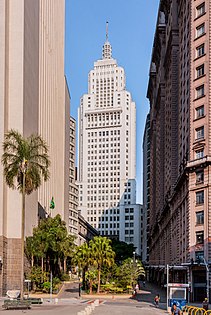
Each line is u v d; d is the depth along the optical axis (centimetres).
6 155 5953
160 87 16362
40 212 11500
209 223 7838
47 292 8819
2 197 7906
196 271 8044
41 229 9719
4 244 8044
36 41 10425
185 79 9875
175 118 12425
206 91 8325
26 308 5662
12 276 8250
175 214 10794
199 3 8750
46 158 6072
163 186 15725
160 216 14650
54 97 14362
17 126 8556
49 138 13188
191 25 8825
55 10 14712
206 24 8531
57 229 9631
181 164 9844
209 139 8138
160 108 16712
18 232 8344
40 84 11756
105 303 7244
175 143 12306
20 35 8750
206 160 7969
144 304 7269
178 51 12569
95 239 9025
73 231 19000
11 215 8344
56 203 14625
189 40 9156
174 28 12694
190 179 8338
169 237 12306
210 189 7919
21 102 8594
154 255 18200
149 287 12600
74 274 14488
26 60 9000
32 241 8925
